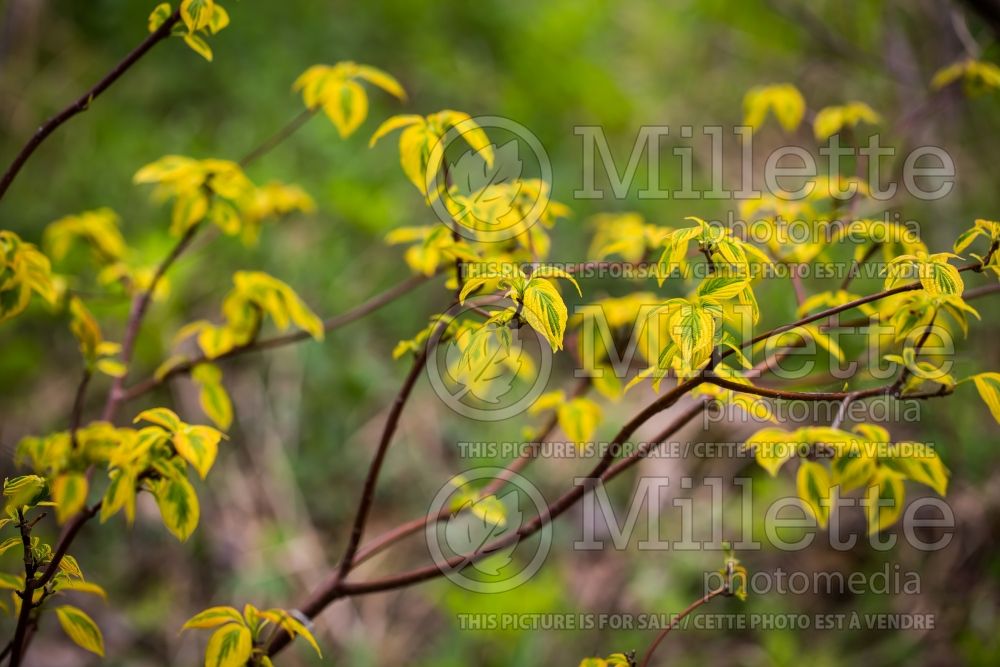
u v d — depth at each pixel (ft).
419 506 11.33
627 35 17.74
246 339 6.47
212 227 11.50
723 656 9.58
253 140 14.19
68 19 15.64
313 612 5.62
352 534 5.66
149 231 12.73
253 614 4.79
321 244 13.15
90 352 6.08
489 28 16.58
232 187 6.38
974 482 10.20
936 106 9.29
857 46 13.91
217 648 4.59
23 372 11.94
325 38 15.60
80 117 14.44
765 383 6.97
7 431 11.43
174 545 10.93
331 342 12.42
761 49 16.03
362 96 5.76
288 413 11.98
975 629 9.49
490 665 9.71
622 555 10.42
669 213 13.11
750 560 10.32
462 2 16.62
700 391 4.61
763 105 6.70
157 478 4.69
